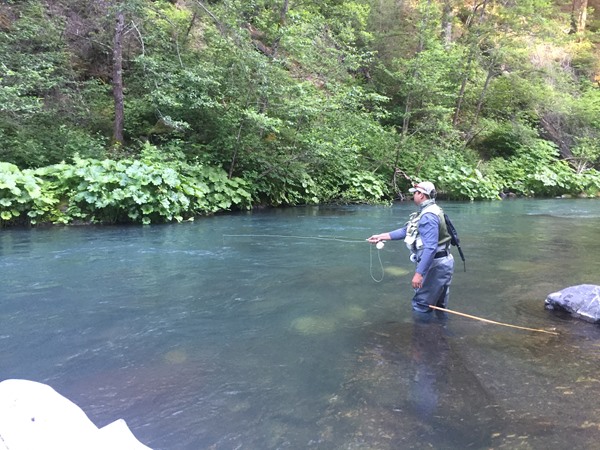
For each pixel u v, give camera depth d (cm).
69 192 907
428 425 245
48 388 204
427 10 1689
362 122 1390
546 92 2083
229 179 1169
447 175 1641
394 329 394
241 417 253
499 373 310
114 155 1054
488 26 1864
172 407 264
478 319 418
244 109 1129
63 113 1111
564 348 354
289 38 1231
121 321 406
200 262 627
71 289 496
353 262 641
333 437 234
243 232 861
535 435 235
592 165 2217
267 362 327
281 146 1239
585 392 282
